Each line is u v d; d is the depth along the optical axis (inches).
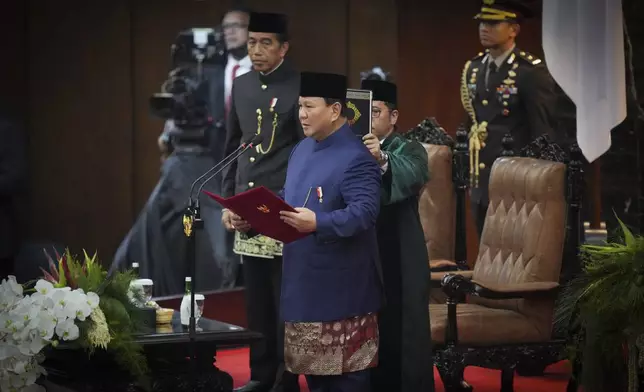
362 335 432.8
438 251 615.5
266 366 562.9
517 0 719.7
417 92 935.7
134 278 473.4
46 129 808.9
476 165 720.3
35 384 431.8
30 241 789.9
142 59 839.7
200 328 461.4
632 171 513.3
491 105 718.5
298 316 427.8
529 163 559.8
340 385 432.5
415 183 463.8
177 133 805.2
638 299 407.8
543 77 708.0
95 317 426.6
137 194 839.7
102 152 829.2
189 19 843.4
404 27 926.4
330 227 410.0
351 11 906.1
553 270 538.6
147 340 435.8
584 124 524.7
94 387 437.1
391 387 487.2
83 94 824.3
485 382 619.2
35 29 805.9
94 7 826.8
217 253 787.4
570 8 525.7
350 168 424.2
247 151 557.0
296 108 551.2
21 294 435.8
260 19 550.3
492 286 512.4
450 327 516.1
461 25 946.7
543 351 530.9
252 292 561.3
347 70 909.2
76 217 818.2
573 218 544.4
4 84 790.5
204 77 815.1
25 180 783.1
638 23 502.0
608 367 428.8
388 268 482.6
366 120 457.4
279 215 406.3
